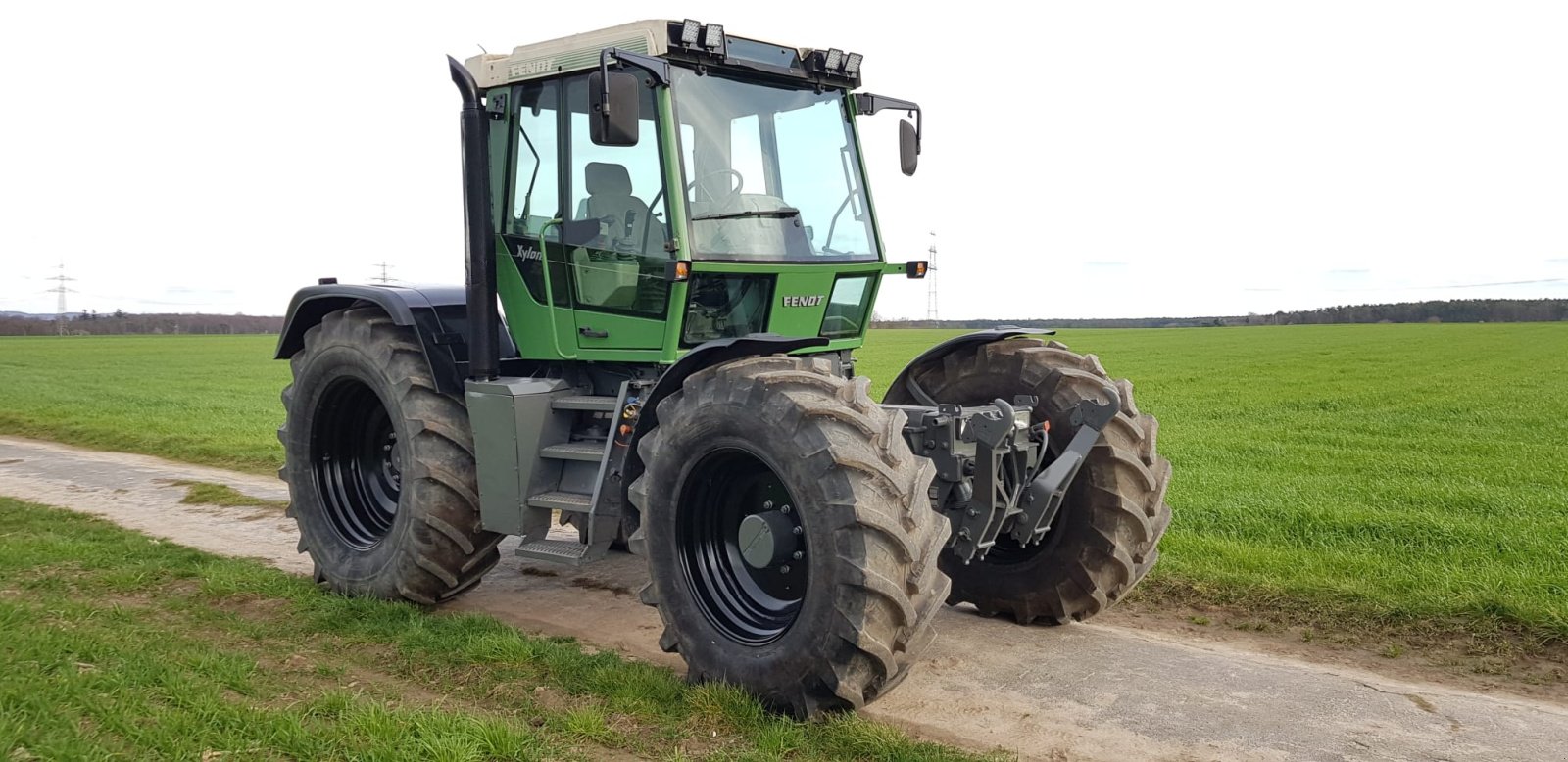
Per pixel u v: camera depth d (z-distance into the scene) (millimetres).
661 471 4668
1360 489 9516
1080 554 5344
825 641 4086
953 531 4777
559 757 3865
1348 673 4906
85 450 14328
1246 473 10758
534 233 5695
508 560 7367
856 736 4047
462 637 5293
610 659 4957
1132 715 4371
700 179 5090
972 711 4441
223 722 3980
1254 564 6523
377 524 6480
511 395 5406
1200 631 5609
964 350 5828
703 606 4648
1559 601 5441
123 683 4340
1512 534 7207
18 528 8562
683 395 4645
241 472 11875
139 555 7199
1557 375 25766
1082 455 4930
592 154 5363
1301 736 4137
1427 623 5414
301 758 3705
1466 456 12039
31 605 5598
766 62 5395
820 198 5582
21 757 3604
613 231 5289
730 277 5266
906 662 4164
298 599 6062
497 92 5805
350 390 6410
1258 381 25078
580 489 5379
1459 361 31781
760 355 4758
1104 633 5527
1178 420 16922
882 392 20406
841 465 4059
